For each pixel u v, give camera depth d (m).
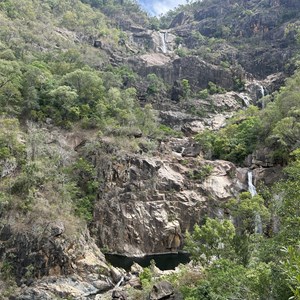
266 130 56.06
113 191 48.09
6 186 37.19
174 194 49.69
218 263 23.41
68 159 49.66
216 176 52.44
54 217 35.94
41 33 92.88
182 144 64.25
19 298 29.52
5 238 33.16
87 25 116.94
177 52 117.94
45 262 33.16
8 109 52.94
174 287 24.89
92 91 63.09
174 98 88.38
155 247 46.12
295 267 9.84
